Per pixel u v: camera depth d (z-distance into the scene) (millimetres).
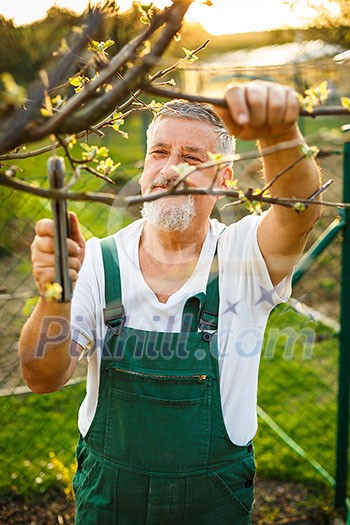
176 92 983
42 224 1118
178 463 1697
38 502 3070
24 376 1557
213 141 1673
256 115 1037
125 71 1060
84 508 1819
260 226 1638
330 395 4043
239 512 1803
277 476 3316
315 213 1408
